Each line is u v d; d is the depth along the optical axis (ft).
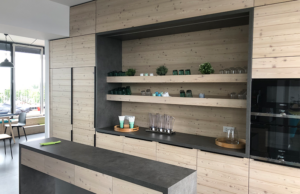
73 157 7.49
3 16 12.64
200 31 12.16
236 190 9.16
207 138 11.54
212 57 11.80
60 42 16.06
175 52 13.05
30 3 13.58
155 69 13.91
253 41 8.66
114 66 14.97
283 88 8.09
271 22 8.30
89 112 14.46
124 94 14.12
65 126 16.03
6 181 12.85
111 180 6.39
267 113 8.41
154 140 11.57
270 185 8.42
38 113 28.37
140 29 12.16
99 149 8.46
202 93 11.47
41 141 9.58
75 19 14.99
